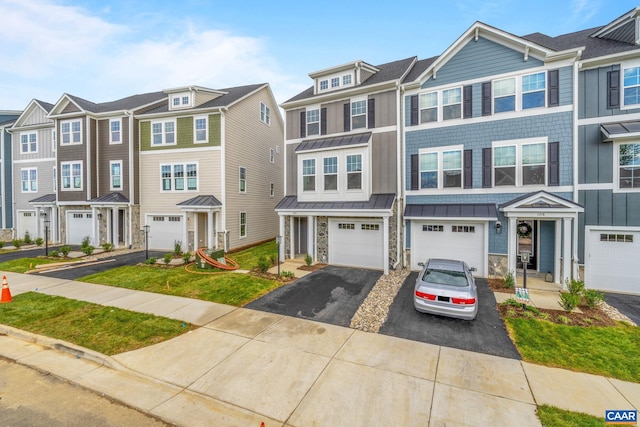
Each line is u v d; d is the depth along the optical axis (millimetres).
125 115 19047
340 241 14359
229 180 18125
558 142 11117
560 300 9344
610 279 10594
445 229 12711
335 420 4371
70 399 4832
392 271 12930
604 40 11938
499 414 4457
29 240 21266
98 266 14141
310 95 16109
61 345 6539
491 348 6457
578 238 10883
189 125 18266
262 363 5871
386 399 4809
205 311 8539
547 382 5234
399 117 13359
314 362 5910
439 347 6520
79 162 19594
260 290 10328
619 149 10406
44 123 22188
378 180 13805
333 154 14141
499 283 11141
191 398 4871
